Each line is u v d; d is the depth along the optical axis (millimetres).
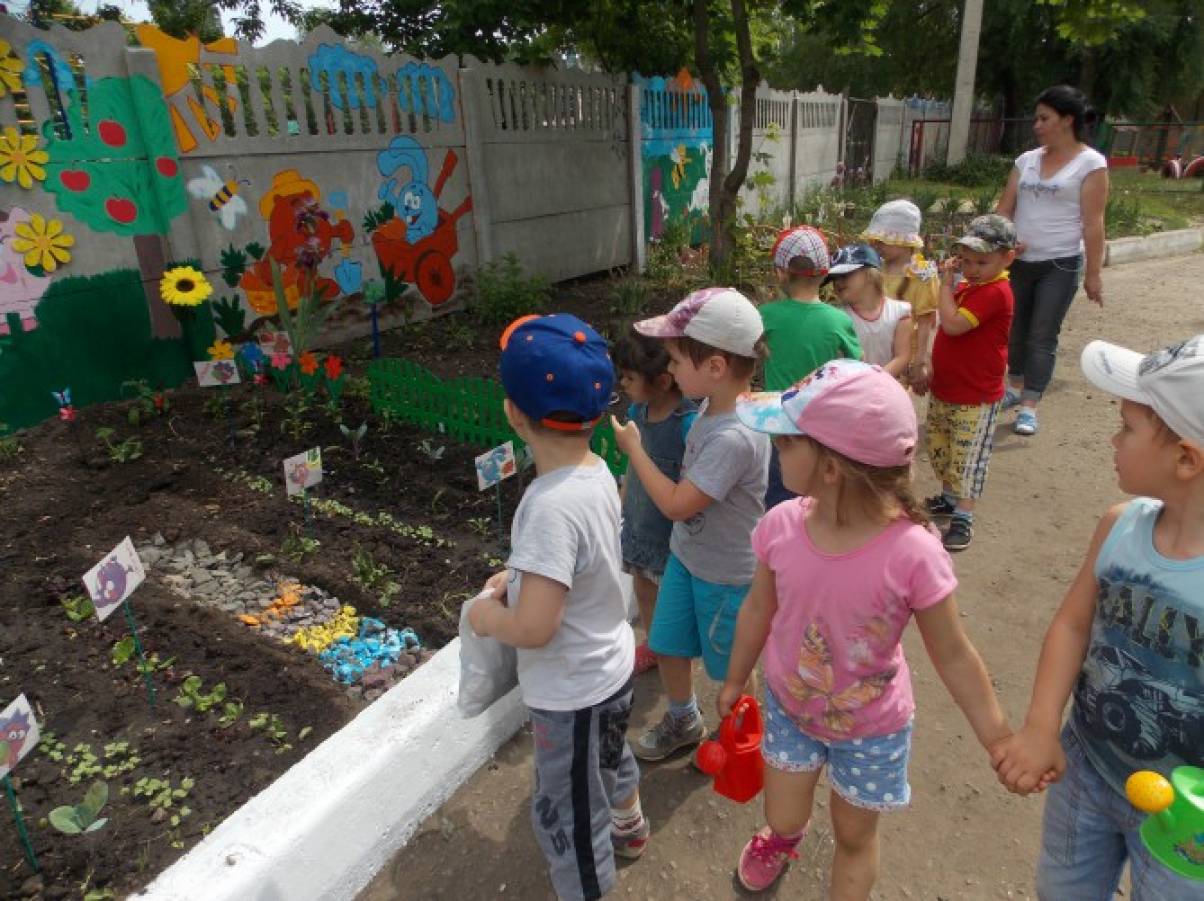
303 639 3254
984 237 3803
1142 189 20203
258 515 4164
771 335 3275
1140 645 1515
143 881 2211
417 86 7234
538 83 8609
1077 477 4996
